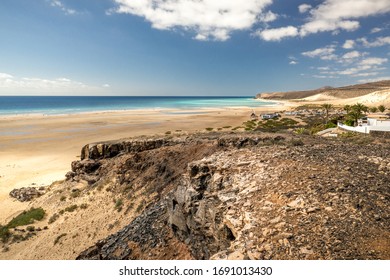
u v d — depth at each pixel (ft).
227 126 271.90
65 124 324.60
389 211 30.40
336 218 29.84
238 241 30.32
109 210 85.20
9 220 98.48
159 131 264.72
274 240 28.17
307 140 83.25
